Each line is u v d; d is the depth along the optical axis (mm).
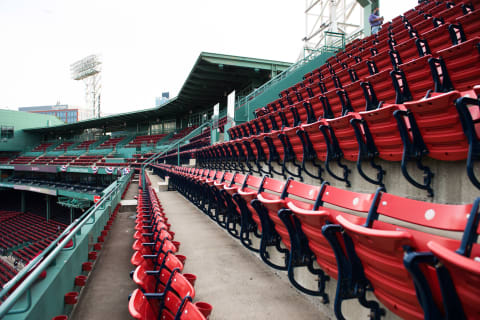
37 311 2109
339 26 15836
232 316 2229
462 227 1121
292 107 5477
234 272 3066
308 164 3697
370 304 1604
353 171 2930
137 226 3883
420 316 1199
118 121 38594
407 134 2094
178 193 9469
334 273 1763
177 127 33906
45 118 47188
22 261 20547
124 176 12062
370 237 1181
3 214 32125
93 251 4039
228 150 6520
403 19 7789
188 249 3805
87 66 53156
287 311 2297
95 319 2475
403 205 1431
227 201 3564
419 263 979
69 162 33969
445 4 6070
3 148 42344
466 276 825
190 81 22125
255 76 21062
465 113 1608
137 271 2088
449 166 1968
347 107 4367
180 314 1521
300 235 1980
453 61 2816
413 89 3412
